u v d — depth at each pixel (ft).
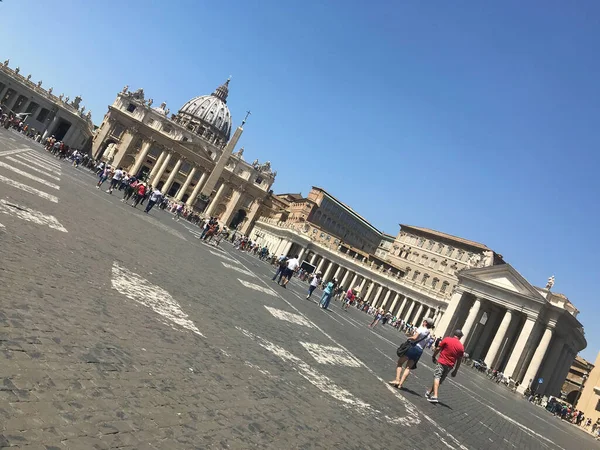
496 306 197.57
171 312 25.03
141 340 18.37
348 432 18.78
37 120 342.64
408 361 36.01
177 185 418.92
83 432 10.53
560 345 184.65
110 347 16.14
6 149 86.99
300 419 17.70
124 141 391.86
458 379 84.33
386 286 276.62
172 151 396.78
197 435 12.73
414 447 21.11
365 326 98.99
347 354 40.45
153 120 402.11
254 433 14.52
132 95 400.06
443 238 295.69
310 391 22.39
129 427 11.59
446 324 189.26
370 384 31.83
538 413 98.73
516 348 165.48
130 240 46.26
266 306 45.39
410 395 35.29
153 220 97.14
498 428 41.70
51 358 13.33
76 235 35.06
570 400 276.00
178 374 16.55
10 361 12.10
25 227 29.43
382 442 19.54
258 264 134.72
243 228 431.43
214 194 417.49
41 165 92.84
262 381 20.33
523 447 36.47
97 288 23.08
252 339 27.53
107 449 10.28
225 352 22.12
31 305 16.65
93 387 12.79
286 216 421.59
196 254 66.69
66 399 11.59
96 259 29.73
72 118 348.59
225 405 15.75
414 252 307.78
